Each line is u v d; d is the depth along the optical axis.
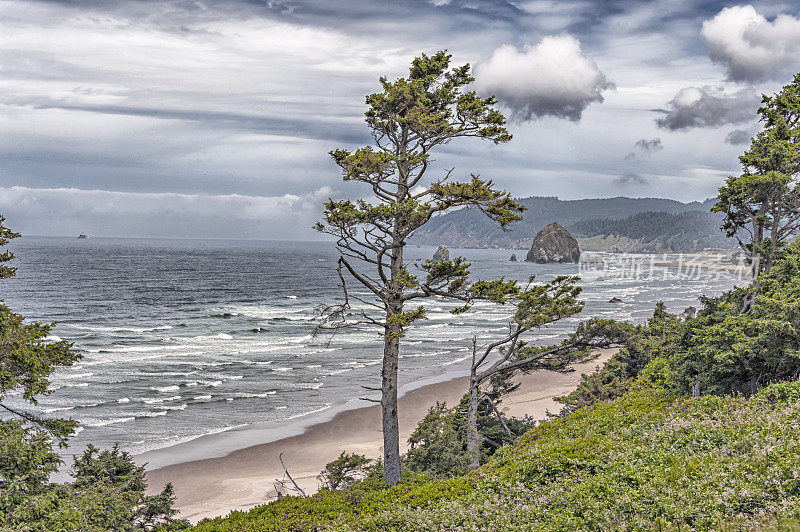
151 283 165.75
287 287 164.75
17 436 17.02
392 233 21.17
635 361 37.53
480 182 20.55
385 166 20.52
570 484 13.23
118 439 43.69
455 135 22.58
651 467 13.09
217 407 52.22
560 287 28.09
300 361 70.88
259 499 34.47
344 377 63.53
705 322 25.34
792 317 21.95
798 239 31.83
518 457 16.64
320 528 14.95
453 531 12.54
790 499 9.61
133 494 21.09
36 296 129.88
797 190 28.77
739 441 13.31
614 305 134.62
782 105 30.81
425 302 135.12
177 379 61.22
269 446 43.38
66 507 16.23
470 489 15.68
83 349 75.12
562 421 20.88
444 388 59.12
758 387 22.27
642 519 10.55
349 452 41.75
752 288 27.05
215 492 35.44
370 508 15.88
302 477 37.91
